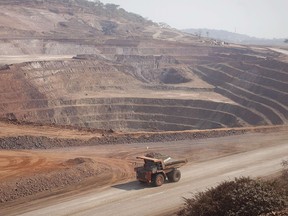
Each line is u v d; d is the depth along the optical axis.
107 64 104.69
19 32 135.50
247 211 14.53
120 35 171.12
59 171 25.38
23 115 72.31
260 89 90.25
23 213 19.72
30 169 27.27
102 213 19.67
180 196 22.05
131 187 23.78
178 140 37.19
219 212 15.28
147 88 100.31
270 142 36.25
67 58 106.38
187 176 26.03
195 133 38.88
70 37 142.38
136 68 112.44
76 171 25.61
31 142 34.41
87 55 110.94
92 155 32.00
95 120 82.31
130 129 83.94
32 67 85.56
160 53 136.00
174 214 19.23
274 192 15.21
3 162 29.05
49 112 76.75
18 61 99.06
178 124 85.25
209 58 131.88
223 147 34.47
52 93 82.62
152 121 85.81
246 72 102.81
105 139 36.44
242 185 15.78
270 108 79.75
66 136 37.00
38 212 19.83
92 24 192.38
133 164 29.27
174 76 114.38
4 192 21.84
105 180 25.16
